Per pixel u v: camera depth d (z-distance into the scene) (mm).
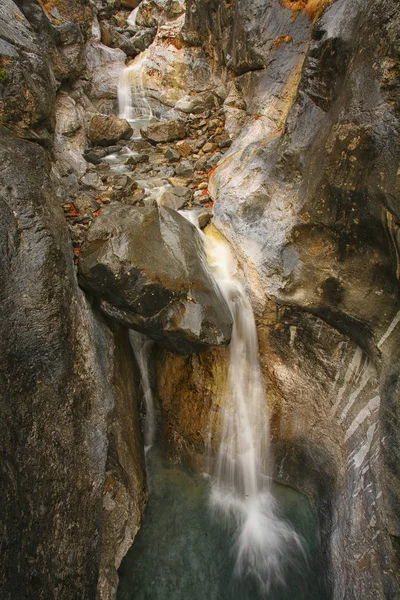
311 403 3799
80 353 2889
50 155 4922
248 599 3480
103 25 8969
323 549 3627
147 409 4480
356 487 3168
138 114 8219
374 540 2811
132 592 3453
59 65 6242
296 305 3582
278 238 3658
